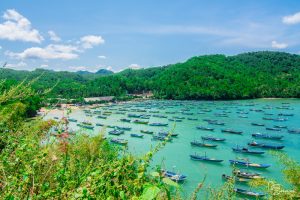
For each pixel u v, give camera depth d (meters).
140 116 131.12
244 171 54.03
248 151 68.38
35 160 4.53
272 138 83.56
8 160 4.93
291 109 146.75
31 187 4.39
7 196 4.02
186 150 70.50
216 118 121.94
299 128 97.38
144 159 4.43
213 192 8.61
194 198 7.11
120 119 121.75
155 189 3.60
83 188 4.14
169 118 124.19
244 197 41.94
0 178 4.53
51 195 4.30
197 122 112.75
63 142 5.19
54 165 4.85
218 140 81.69
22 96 7.23
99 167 4.54
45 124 5.89
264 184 18.20
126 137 86.00
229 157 65.50
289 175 20.77
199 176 51.62
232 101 199.12
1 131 5.95
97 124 108.00
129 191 4.17
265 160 62.97
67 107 6.00
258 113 134.88
